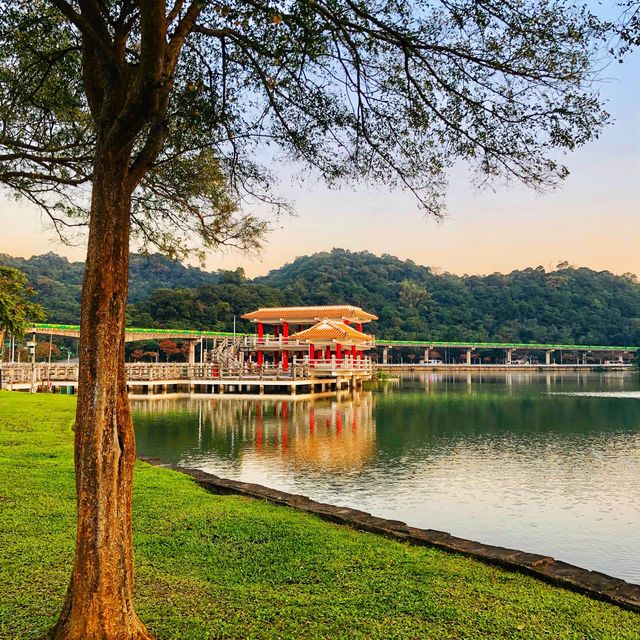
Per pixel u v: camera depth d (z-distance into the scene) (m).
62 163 9.69
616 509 16.08
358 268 164.88
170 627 6.07
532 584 7.79
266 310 70.62
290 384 53.31
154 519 10.29
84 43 5.69
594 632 6.30
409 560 8.52
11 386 42.34
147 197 9.95
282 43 7.48
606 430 32.72
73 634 4.92
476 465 22.22
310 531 9.79
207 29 6.73
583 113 6.88
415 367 134.62
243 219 9.45
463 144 7.77
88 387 5.08
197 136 8.65
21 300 38.97
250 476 19.91
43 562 7.86
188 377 55.91
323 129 8.37
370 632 6.12
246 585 7.36
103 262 5.12
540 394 61.69
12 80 9.22
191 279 142.25
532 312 160.25
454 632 6.20
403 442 27.81
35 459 14.98
